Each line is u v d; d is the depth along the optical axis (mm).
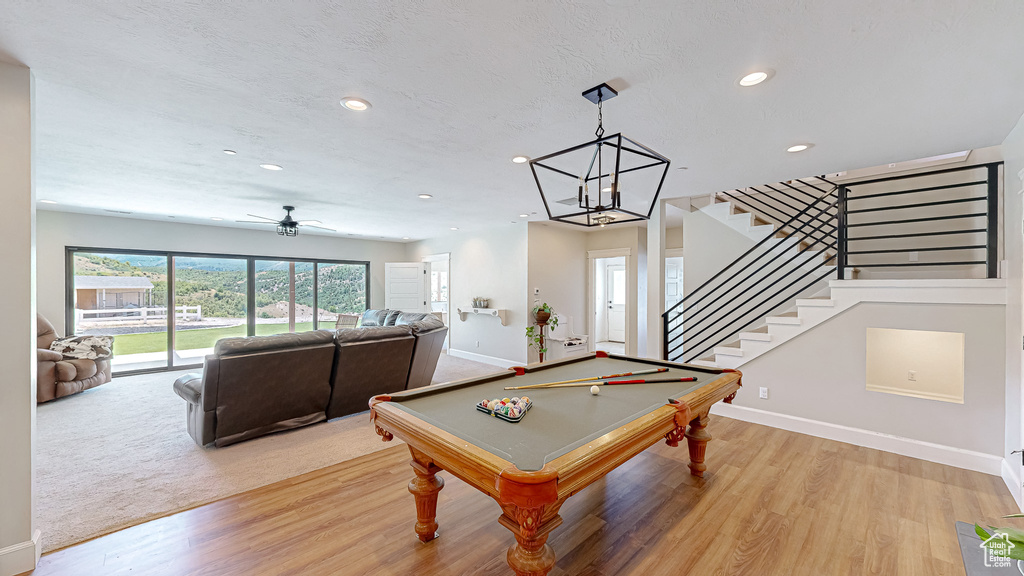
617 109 2336
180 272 6605
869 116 2389
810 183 4863
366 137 2787
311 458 3139
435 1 1423
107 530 2201
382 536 2172
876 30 1573
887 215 4430
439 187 4191
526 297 6539
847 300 3396
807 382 3613
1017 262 2557
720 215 5125
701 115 2398
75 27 1571
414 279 8391
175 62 1847
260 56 1799
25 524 1872
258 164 3408
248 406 3363
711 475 2846
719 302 5129
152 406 4457
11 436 1835
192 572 1890
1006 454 2742
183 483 2730
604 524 2277
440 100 2230
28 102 1875
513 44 1699
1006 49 1682
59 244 5605
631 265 7184
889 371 4062
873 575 1865
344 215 5906
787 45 1691
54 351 4711
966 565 1916
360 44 1705
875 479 2777
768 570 1902
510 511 1460
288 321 7730
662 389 2553
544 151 3066
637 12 1481
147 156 3191
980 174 3795
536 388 2572
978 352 2906
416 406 2172
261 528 2236
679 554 2020
